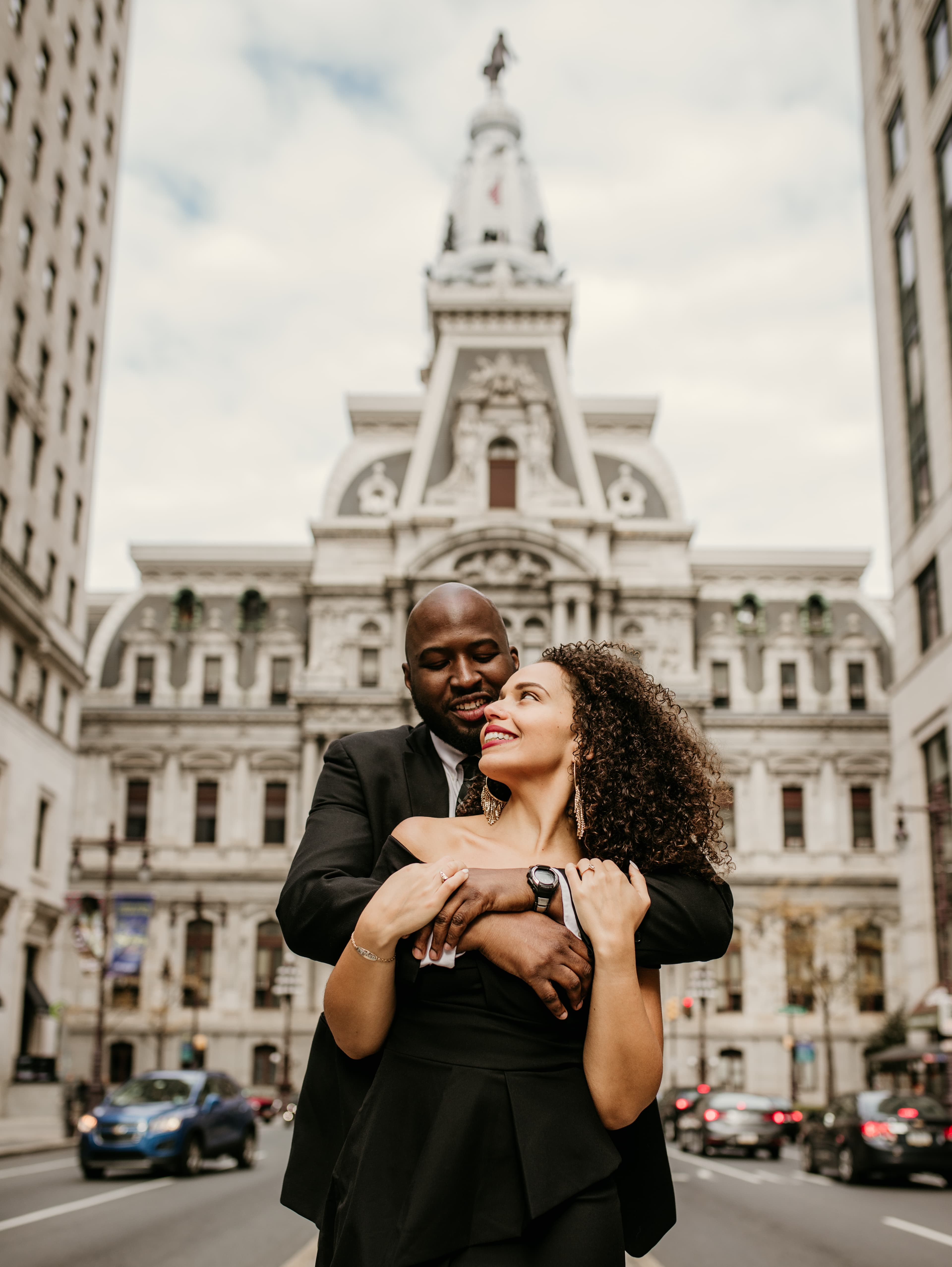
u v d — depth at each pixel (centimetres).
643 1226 316
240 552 8088
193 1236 1487
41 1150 3120
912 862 4278
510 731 324
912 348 4428
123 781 7538
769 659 7819
